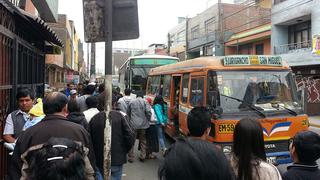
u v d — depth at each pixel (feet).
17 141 10.73
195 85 26.84
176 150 6.36
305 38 77.20
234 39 102.83
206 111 10.72
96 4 14.96
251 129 9.73
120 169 17.90
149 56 61.31
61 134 10.57
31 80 28.12
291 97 24.14
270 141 21.95
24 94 15.98
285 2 77.36
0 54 18.16
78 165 6.72
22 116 16.06
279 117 22.31
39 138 10.45
